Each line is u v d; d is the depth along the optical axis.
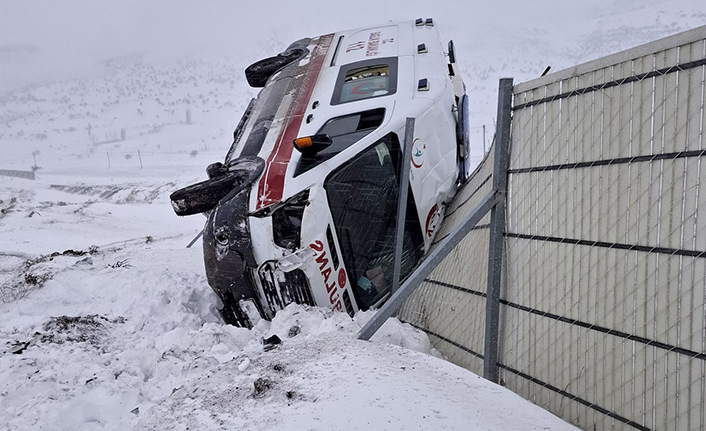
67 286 6.55
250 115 7.22
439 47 7.54
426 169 5.95
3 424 3.04
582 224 3.08
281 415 2.84
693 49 2.46
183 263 9.48
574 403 3.08
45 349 4.23
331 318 4.56
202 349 4.33
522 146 3.69
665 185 2.57
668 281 2.53
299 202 5.14
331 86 6.73
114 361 3.99
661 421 2.53
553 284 3.30
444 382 3.17
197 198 5.56
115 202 31.66
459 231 3.85
